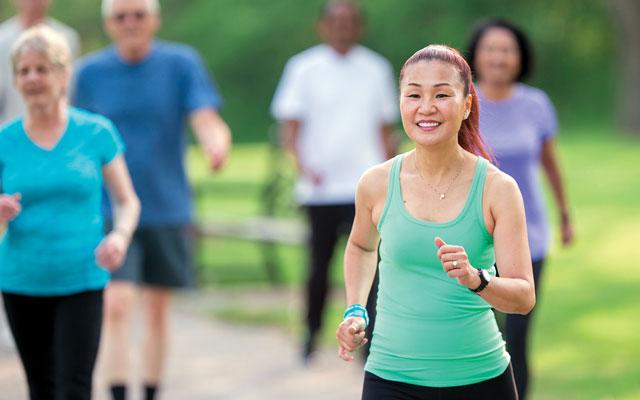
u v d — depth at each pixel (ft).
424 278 26.96
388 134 56.85
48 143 34.91
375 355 27.73
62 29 55.62
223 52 280.10
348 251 29.12
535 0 264.31
